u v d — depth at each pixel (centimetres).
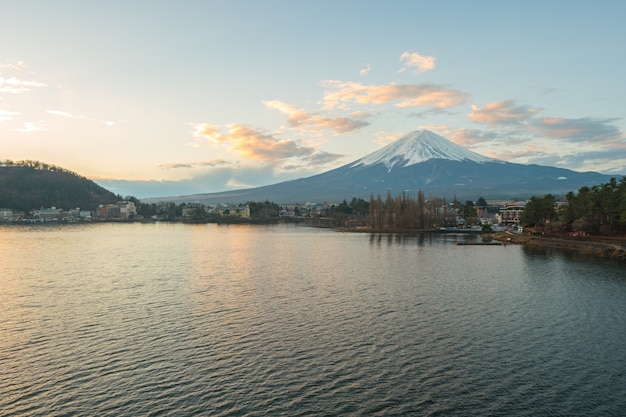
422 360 5166
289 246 18975
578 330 6309
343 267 12356
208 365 4988
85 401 4178
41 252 15938
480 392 4372
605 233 18062
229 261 13625
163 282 9844
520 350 5503
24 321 6656
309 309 7406
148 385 4500
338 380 4625
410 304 7781
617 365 5038
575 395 4312
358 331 6219
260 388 4438
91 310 7300
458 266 12550
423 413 3978
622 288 9206
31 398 4241
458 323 6631
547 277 10569
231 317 6900
